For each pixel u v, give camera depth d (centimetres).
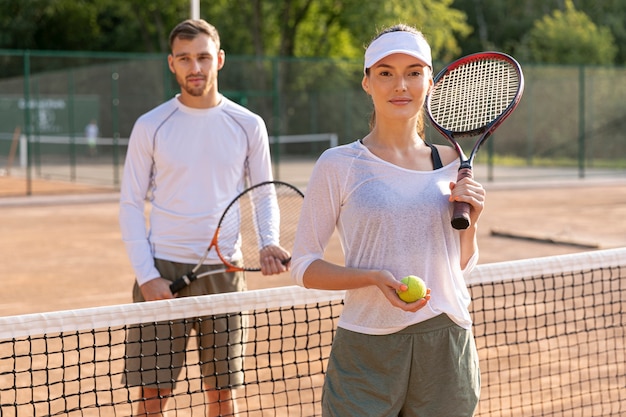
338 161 262
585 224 1362
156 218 384
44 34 3988
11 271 949
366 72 266
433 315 259
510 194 1903
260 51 3453
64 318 335
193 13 1516
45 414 453
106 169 2536
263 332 615
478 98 302
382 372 261
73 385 502
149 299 371
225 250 387
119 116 2706
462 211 252
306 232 267
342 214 264
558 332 618
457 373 263
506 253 1067
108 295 814
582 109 2231
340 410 264
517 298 719
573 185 2086
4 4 3850
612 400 481
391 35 258
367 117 302
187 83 374
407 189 259
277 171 2020
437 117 301
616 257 416
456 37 4634
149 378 368
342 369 267
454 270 265
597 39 3688
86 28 4012
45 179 2305
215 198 384
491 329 625
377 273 250
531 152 2553
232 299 354
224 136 385
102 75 2700
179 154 378
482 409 466
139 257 375
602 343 591
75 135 2691
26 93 1784
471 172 264
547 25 3812
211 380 377
